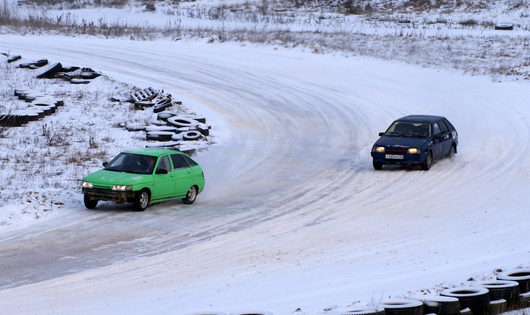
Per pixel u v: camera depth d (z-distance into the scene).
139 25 116.31
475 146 59.62
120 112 68.69
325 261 29.27
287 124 67.94
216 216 37.66
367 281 26.20
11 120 61.09
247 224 36.00
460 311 21.00
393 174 49.41
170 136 59.91
